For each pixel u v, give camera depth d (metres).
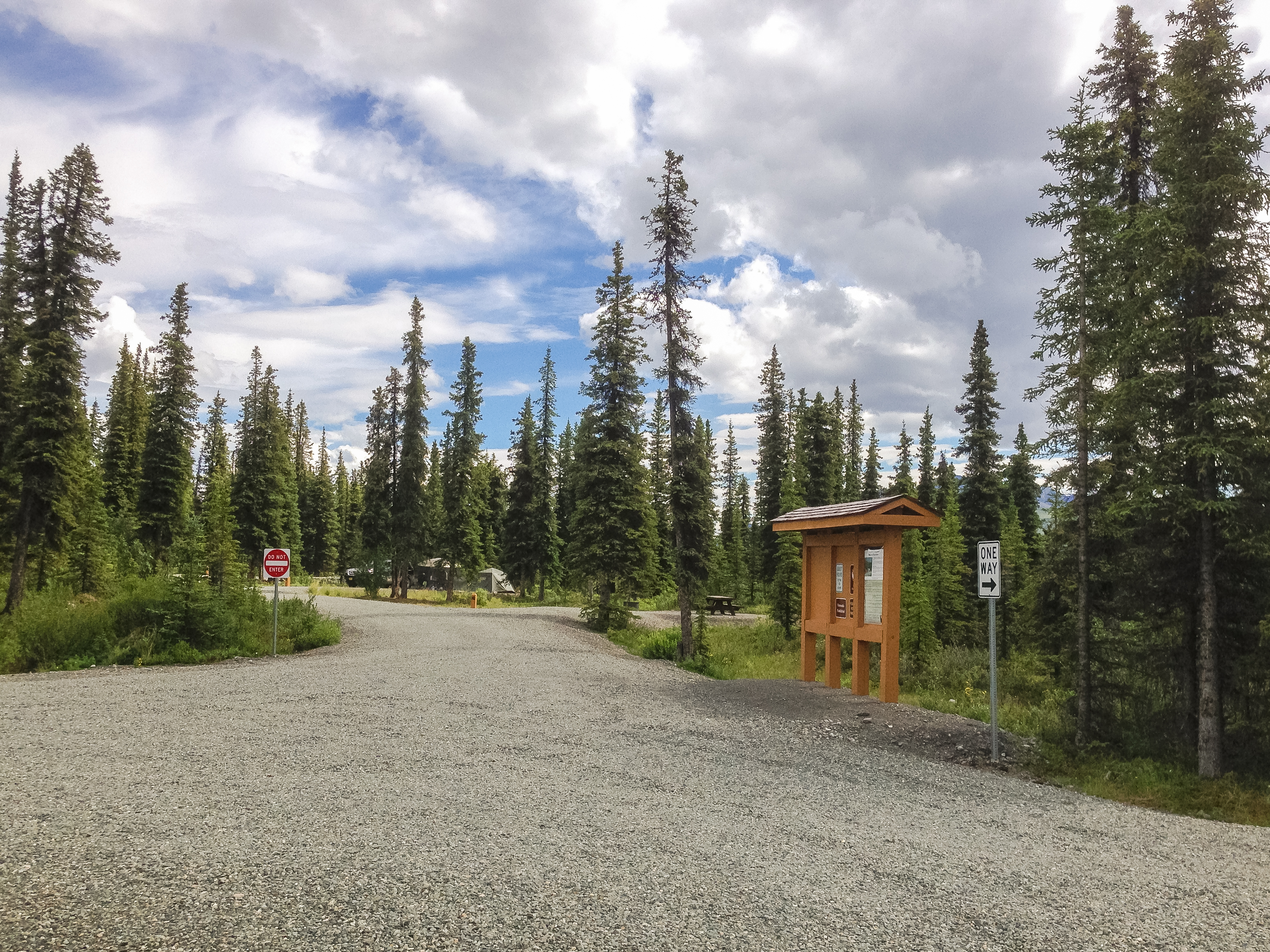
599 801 6.81
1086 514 12.59
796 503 34.59
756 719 11.95
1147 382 10.90
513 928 4.11
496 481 72.56
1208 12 11.03
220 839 5.37
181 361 40.88
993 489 33.41
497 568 67.31
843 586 15.41
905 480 49.22
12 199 26.75
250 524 50.16
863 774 8.62
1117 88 13.87
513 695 13.00
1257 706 11.58
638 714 11.79
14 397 29.33
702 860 5.36
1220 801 9.14
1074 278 12.91
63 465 25.91
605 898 4.58
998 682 19.94
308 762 7.84
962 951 4.08
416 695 12.62
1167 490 10.76
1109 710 12.69
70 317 26.22
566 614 35.78
